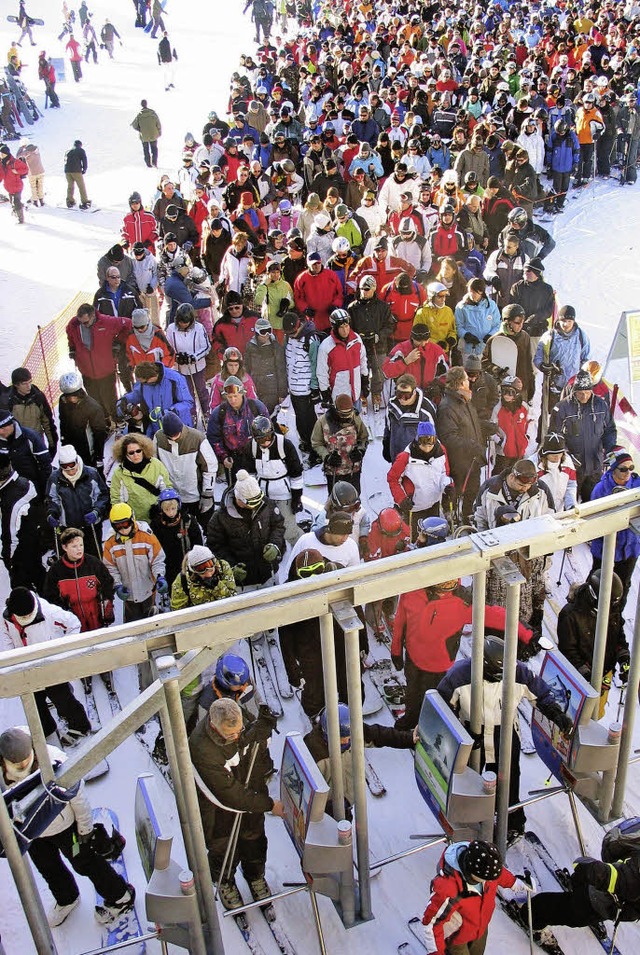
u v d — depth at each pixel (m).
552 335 9.91
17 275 16.45
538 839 5.84
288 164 16.20
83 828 4.95
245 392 8.23
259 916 5.40
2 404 9.31
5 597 8.53
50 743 6.68
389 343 11.28
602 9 28.09
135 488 7.50
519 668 5.40
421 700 6.24
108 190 21.31
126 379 10.61
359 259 12.98
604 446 8.77
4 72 31.36
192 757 4.82
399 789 6.28
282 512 7.71
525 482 7.04
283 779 5.04
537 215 19.44
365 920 5.20
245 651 7.44
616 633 6.25
